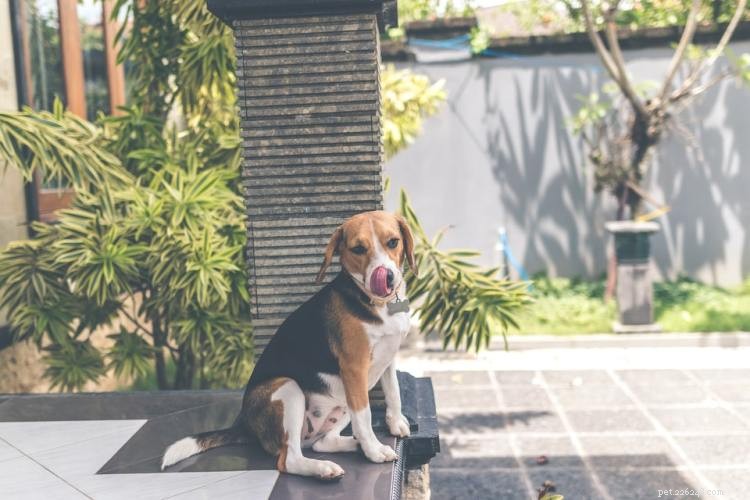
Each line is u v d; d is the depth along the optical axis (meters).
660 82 11.25
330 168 3.52
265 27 3.46
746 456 5.98
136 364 5.45
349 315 3.00
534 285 11.14
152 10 5.80
